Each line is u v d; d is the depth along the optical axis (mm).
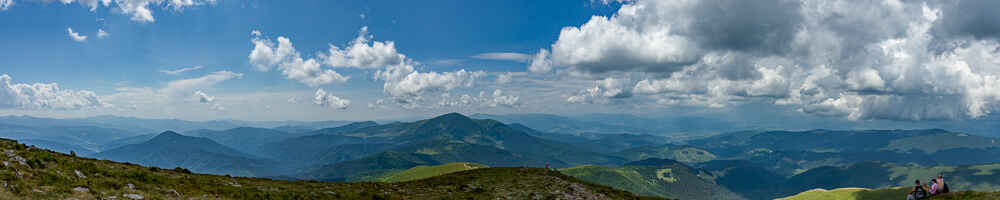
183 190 37469
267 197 42188
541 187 72188
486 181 77750
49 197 26172
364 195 54062
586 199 64812
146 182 37031
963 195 42250
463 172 93500
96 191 29922
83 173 34156
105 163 42906
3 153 32031
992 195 39219
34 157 33656
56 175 31078
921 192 48531
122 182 34156
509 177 83562
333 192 52062
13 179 27203
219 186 43062
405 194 59875
